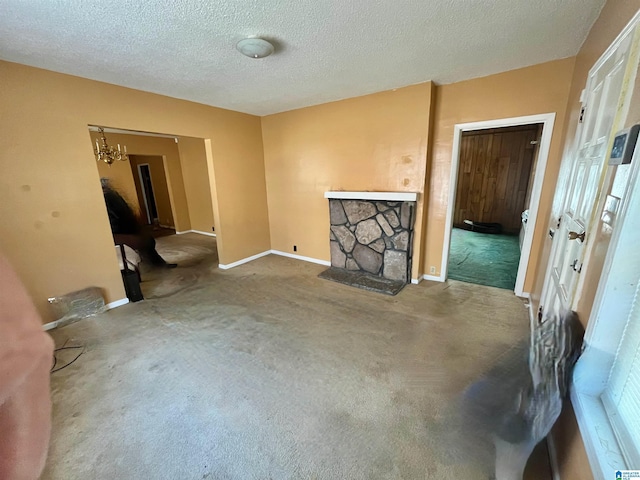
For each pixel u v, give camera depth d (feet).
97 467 4.38
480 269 12.89
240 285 11.58
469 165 21.62
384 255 11.66
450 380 6.02
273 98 11.19
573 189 6.04
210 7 5.13
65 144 8.35
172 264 14.38
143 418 5.25
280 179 14.65
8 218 7.59
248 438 4.82
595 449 2.90
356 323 8.42
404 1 5.05
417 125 10.02
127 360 6.91
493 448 4.52
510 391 5.65
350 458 4.44
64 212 8.52
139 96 9.77
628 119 3.54
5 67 7.20
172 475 4.25
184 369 6.57
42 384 1.40
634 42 3.53
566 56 7.65
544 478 4.10
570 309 4.74
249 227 14.69
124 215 12.46
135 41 6.35
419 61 7.78
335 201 12.57
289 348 7.29
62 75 8.09
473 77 9.12
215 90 10.02
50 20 5.43
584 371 3.55
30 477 1.32
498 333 7.72
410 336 7.68
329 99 11.53
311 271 13.07
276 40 6.42
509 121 8.92
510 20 5.74
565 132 7.82
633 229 3.04
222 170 12.96
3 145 7.35
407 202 10.57
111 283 9.69
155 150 20.62
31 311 1.39
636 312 3.04
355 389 5.84
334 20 5.66
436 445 4.61
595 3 5.12
